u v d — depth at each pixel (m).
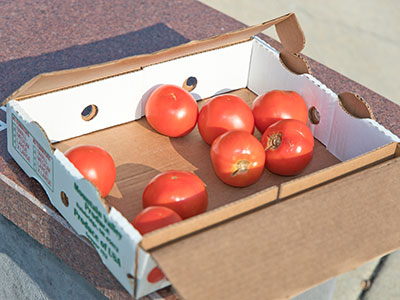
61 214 1.29
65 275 1.66
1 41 1.84
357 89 1.79
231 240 1.01
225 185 1.38
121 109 1.51
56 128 1.43
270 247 1.02
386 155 1.24
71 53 1.82
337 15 3.88
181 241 1.00
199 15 2.07
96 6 2.06
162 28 1.98
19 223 1.45
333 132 1.47
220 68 1.62
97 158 1.26
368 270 1.44
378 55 3.54
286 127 1.34
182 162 1.44
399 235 1.08
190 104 1.44
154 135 1.51
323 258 1.02
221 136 1.33
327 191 1.12
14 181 1.38
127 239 1.00
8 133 1.38
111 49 1.86
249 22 3.69
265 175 1.40
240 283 0.96
